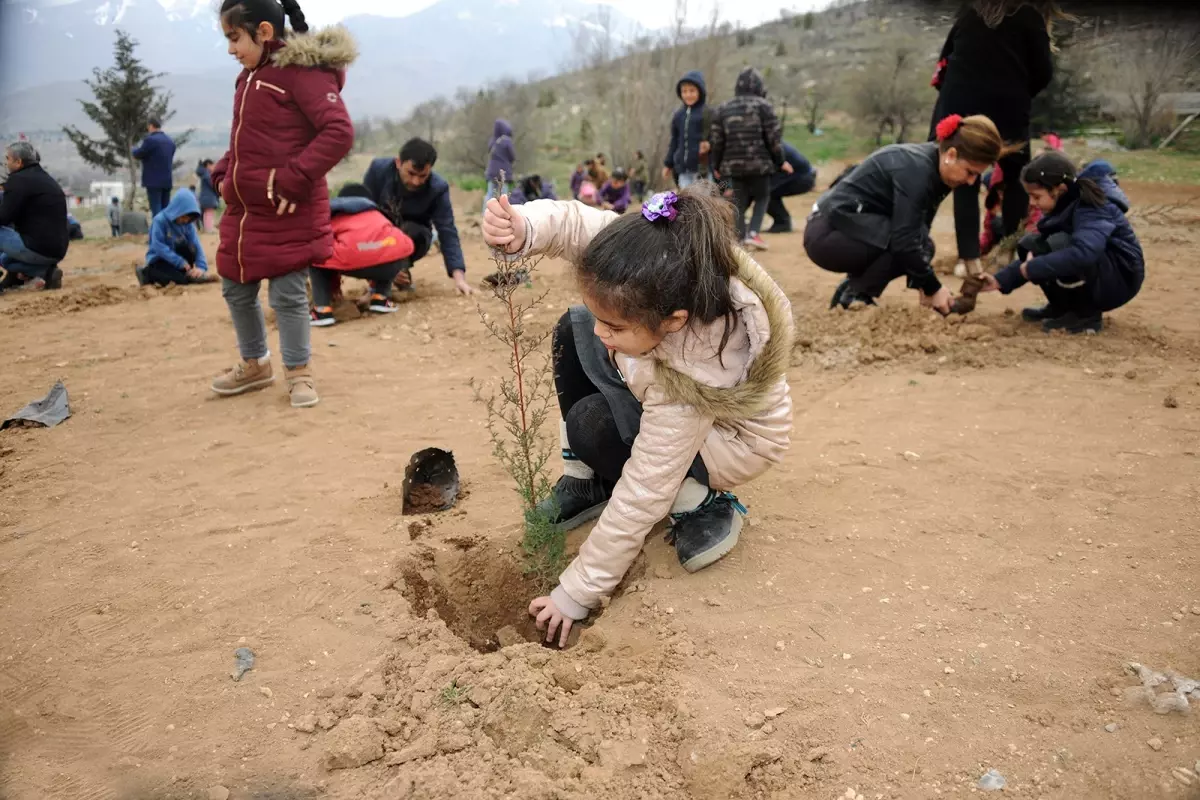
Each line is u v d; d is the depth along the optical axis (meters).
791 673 2.19
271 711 2.17
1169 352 4.54
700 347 2.23
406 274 6.91
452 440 3.88
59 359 5.38
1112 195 4.75
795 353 4.76
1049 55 5.47
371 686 2.22
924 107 23.59
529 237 2.31
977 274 4.98
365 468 3.60
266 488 3.42
